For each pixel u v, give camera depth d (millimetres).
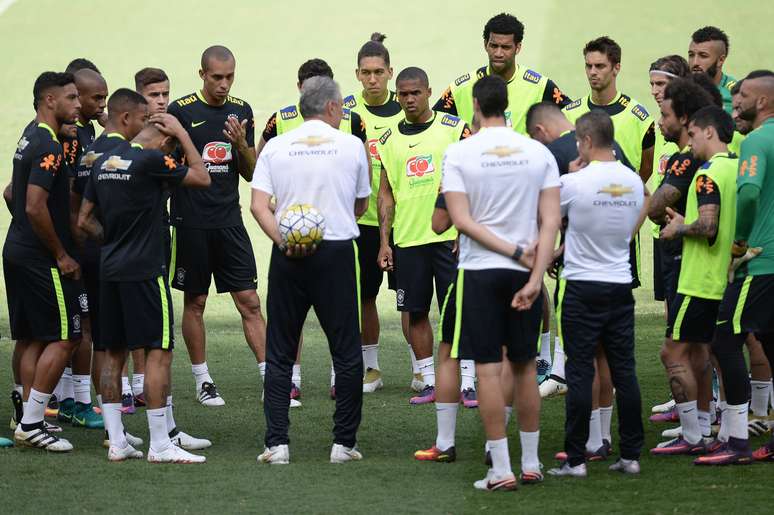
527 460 18859
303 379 28016
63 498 18031
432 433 22750
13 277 21531
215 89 25625
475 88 18547
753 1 75938
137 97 21125
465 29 73250
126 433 22922
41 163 20906
